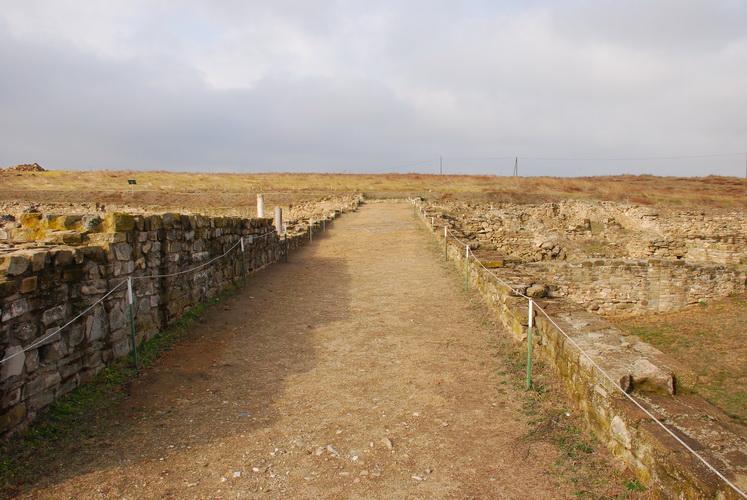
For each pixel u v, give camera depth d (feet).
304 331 26.12
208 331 25.48
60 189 158.40
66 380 16.58
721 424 12.12
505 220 70.95
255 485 12.73
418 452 14.26
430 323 27.40
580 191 187.52
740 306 43.45
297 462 13.83
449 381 19.39
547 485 12.39
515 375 19.56
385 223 80.18
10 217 27.61
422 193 172.55
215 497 12.23
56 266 16.20
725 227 70.69
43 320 15.46
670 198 163.12
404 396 18.12
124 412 16.51
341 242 61.41
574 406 16.33
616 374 13.91
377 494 12.35
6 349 13.82
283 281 38.86
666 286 45.55
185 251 27.09
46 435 14.49
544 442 14.47
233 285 35.14
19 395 14.21
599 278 45.60
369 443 14.84
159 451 14.25
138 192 152.66
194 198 149.59
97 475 12.92
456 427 15.70
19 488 12.12
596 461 13.21
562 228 71.10
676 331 38.50
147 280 22.66
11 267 14.21
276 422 16.20
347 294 34.65
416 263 46.16
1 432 13.47
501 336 24.40
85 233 19.67
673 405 12.98
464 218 71.77
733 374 29.30
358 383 19.40
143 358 20.85
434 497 12.17
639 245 60.85
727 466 10.25
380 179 233.76
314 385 19.24
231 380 19.60
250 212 115.44
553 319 19.74
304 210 113.80
